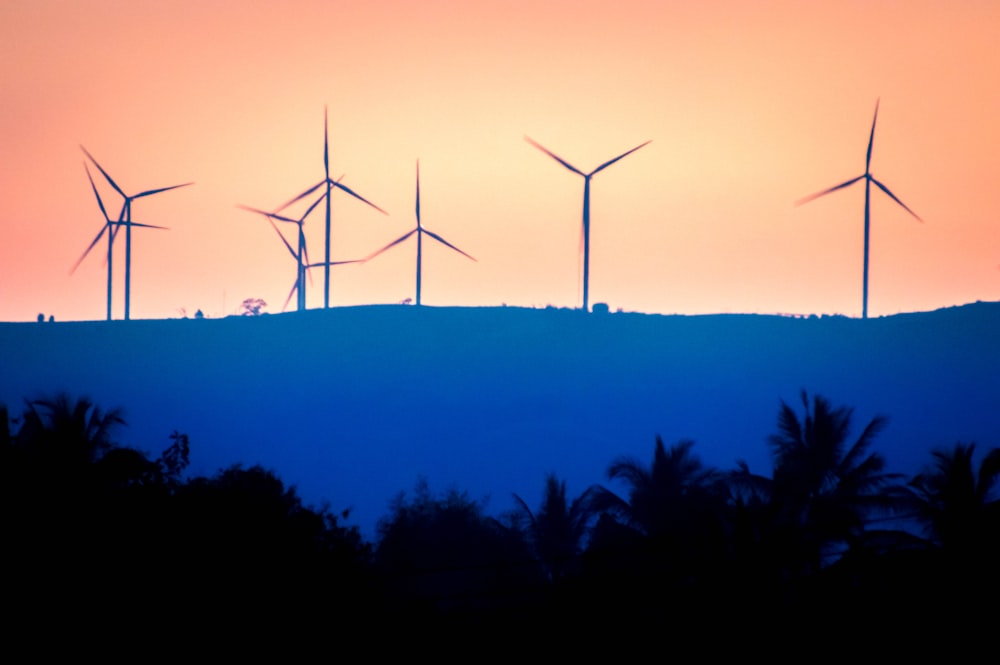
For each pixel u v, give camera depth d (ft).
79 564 300.20
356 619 335.26
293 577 333.01
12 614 280.92
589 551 534.37
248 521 352.08
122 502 345.10
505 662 385.09
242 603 310.65
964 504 510.99
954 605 441.27
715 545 465.06
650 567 503.61
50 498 332.60
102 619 285.43
